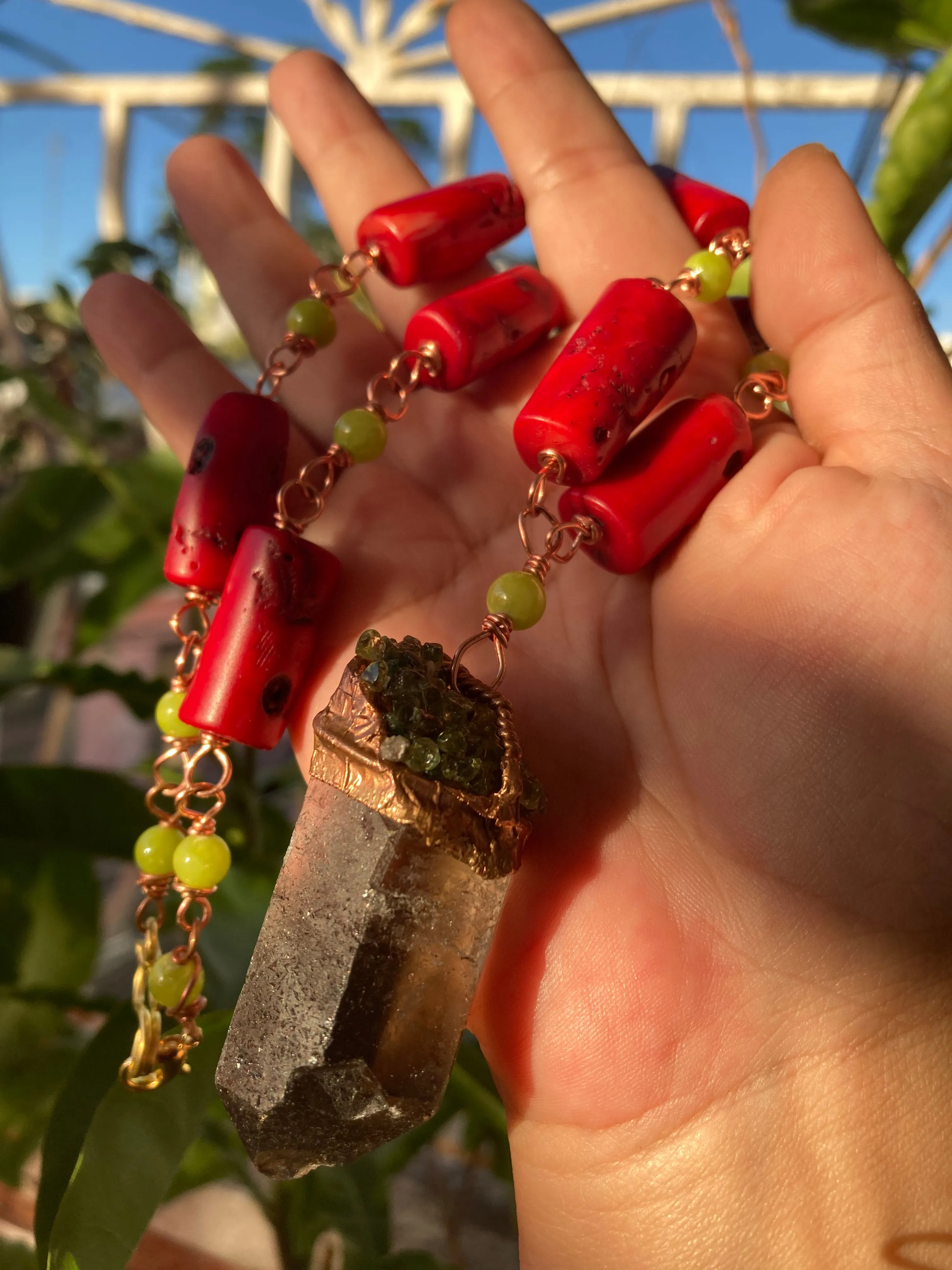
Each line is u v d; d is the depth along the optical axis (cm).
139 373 18
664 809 13
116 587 24
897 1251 11
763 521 14
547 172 19
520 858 12
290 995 11
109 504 22
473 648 15
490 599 13
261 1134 11
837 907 12
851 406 14
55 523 22
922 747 12
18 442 28
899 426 14
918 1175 11
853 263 14
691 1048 12
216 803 15
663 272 18
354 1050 11
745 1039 12
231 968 17
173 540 15
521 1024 12
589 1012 12
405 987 11
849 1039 11
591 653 15
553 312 17
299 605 14
